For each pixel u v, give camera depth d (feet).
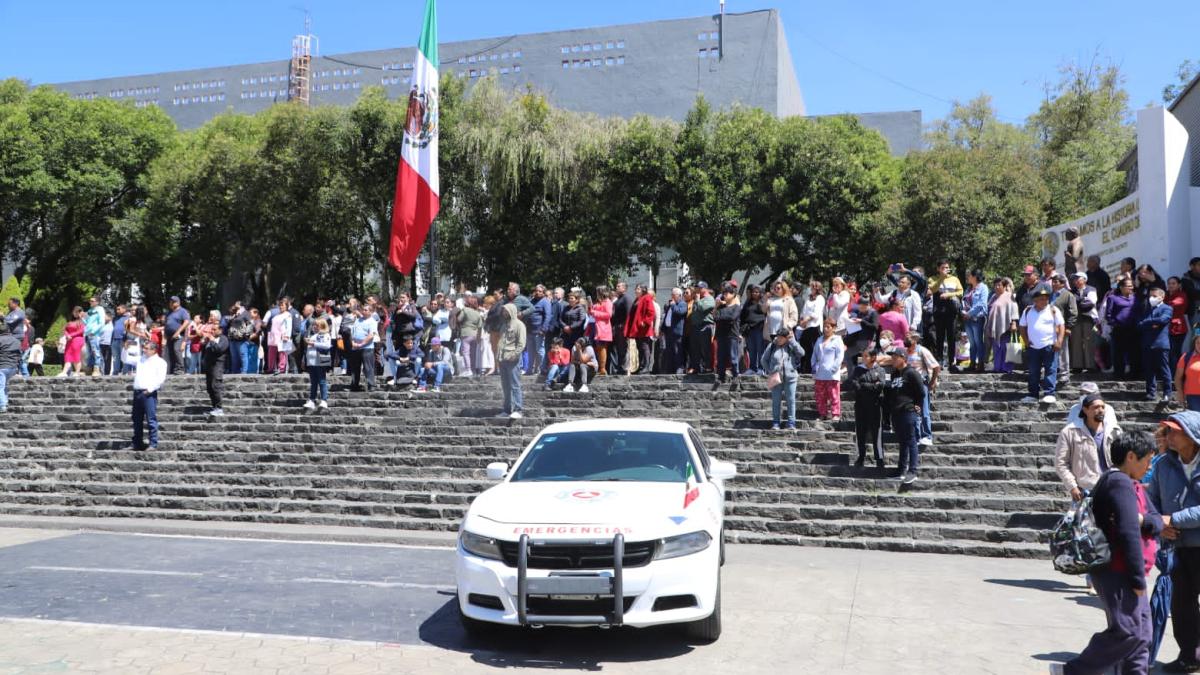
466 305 61.62
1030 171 101.81
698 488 24.08
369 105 104.99
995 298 51.42
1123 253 61.87
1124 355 47.78
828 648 21.95
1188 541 18.98
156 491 46.73
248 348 68.90
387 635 23.38
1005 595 27.63
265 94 230.89
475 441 49.14
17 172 123.24
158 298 142.20
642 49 185.57
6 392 61.82
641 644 22.43
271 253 119.65
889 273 54.75
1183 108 79.56
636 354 61.31
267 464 48.52
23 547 37.55
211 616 25.32
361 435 51.24
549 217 107.34
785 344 46.29
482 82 105.09
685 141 105.50
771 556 34.58
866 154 112.88
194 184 120.06
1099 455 27.78
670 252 127.03
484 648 22.20
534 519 21.68
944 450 42.19
